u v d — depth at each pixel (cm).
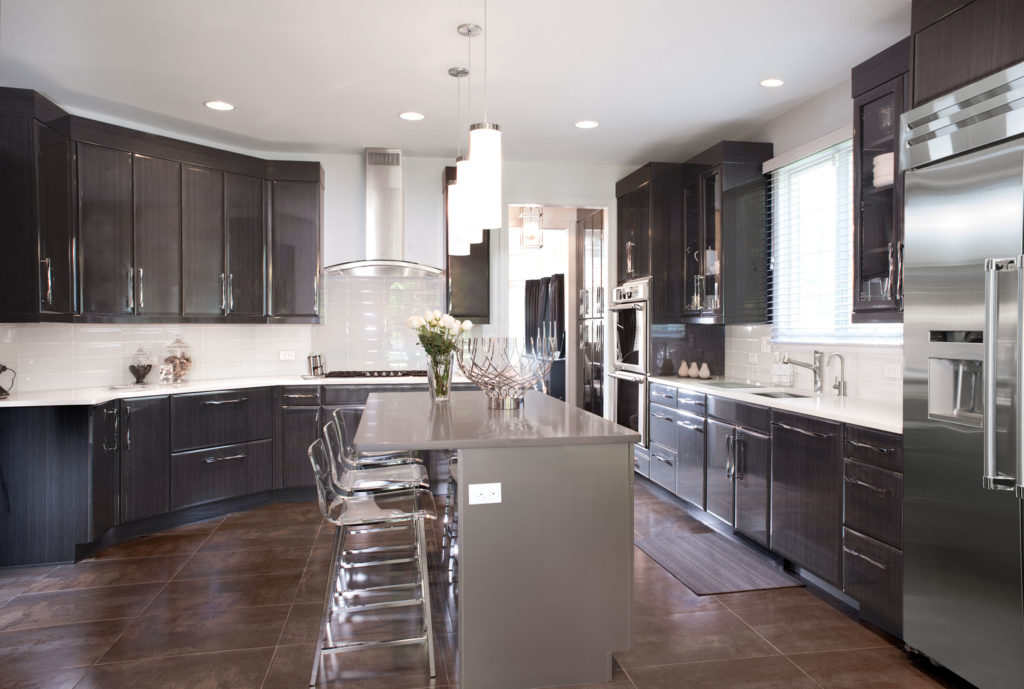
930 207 233
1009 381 202
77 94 395
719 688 231
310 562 357
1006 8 210
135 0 282
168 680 236
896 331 341
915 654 250
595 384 627
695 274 484
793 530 323
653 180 501
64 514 354
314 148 518
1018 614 200
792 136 429
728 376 504
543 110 428
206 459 437
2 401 345
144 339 467
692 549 373
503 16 299
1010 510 202
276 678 238
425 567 246
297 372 536
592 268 639
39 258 361
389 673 242
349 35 317
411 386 491
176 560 361
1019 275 194
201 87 384
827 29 314
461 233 312
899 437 252
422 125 459
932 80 240
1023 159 196
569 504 235
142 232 430
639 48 333
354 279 543
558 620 235
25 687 230
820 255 400
